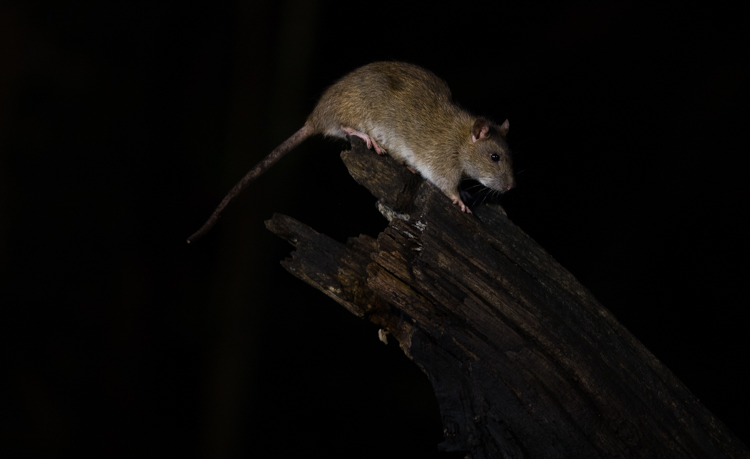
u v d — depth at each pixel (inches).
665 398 172.6
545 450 169.2
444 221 187.3
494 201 194.7
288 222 205.6
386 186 198.5
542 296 179.0
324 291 200.5
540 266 184.1
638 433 169.0
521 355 171.8
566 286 181.9
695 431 170.9
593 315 179.0
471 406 176.2
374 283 180.1
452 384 180.5
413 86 254.8
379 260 181.5
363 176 200.5
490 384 172.6
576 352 173.5
